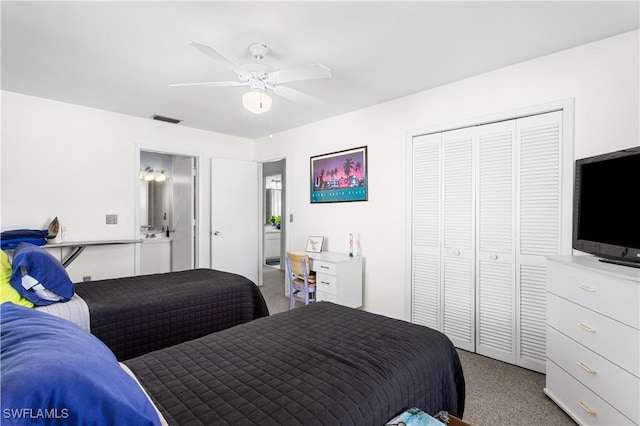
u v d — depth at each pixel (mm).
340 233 3986
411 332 1708
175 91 3172
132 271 3984
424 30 2109
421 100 3203
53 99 3414
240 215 5012
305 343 1548
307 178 4422
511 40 2240
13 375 627
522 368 2578
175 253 5148
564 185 2383
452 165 3002
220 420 964
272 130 4754
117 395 728
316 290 3600
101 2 1811
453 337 2998
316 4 1835
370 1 1809
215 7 1858
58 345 793
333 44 2281
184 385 1160
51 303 2014
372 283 3635
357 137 3791
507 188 2672
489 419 1916
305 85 3043
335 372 1260
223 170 4828
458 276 2965
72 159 3568
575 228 2197
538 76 2498
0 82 2969
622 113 2166
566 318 1954
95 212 3721
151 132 4188
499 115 2686
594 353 1723
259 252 5266
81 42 2252
